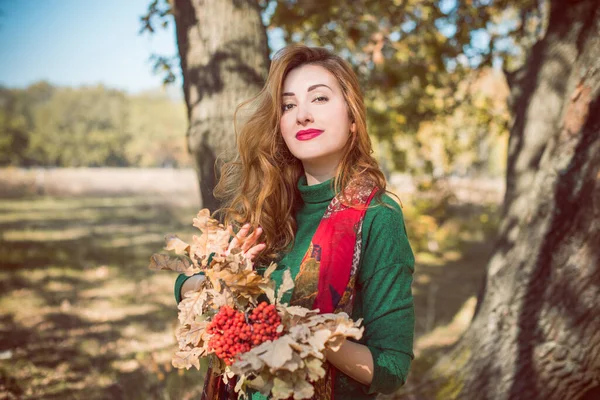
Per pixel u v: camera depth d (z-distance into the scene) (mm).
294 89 1508
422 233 9914
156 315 5766
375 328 1320
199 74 2279
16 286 6879
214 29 2254
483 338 2695
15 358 4305
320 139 1464
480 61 4887
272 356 1124
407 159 7574
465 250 10055
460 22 4383
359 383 1370
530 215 2537
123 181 33188
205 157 2270
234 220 1674
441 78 5516
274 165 1621
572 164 2332
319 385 1284
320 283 1338
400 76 4723
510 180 3152
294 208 1592
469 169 13969
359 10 4117
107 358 4355
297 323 1225
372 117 5516
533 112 3123
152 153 66438
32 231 12234
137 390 3652
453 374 2791
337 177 1482
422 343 4832
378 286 1336
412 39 4516
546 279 2420
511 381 2492
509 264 2611
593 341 2285
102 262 8711
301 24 4273
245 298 1345
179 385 3564
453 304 6328
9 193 25266
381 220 1371
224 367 1421
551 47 3092
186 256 1460
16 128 62250
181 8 2340
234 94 2250
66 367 4148
